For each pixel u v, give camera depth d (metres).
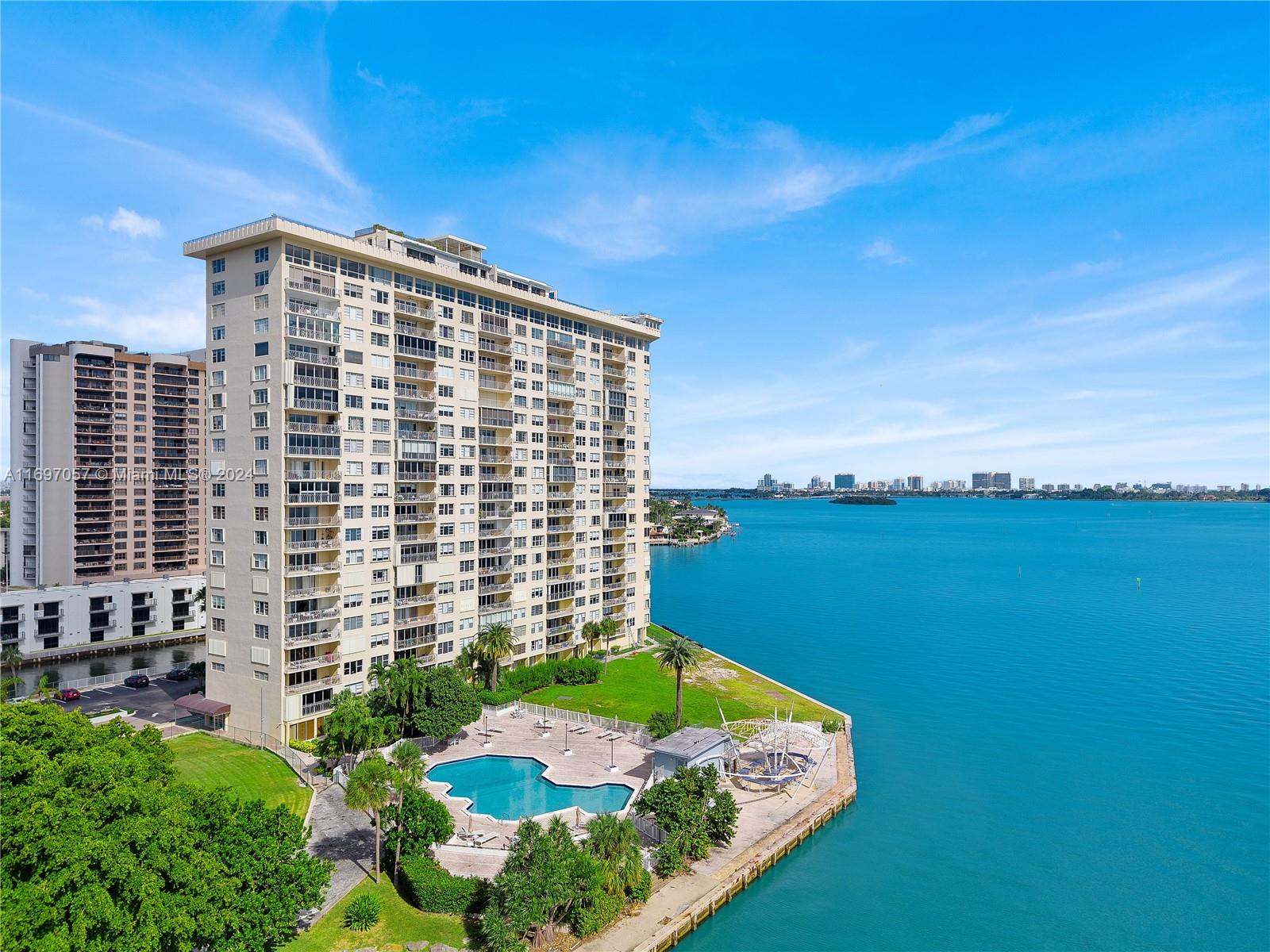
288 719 81.06
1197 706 111.44
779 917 58.38
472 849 60.59
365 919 50.50
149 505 166.75
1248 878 65.31
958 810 77.50
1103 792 82.19
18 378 155.62
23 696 107.25
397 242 93.38
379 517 90.94
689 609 188.88
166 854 39.25
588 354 125.94
